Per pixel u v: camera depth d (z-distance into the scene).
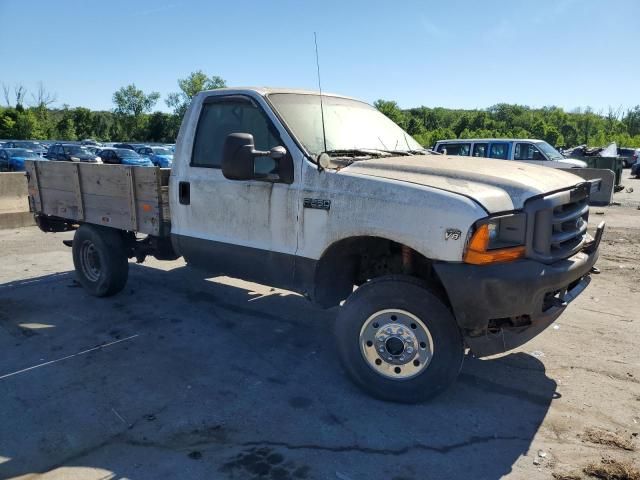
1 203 11.55
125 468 3.07
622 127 98.75
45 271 7.59
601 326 5.36
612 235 10.25
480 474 3.02
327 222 3.95
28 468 3.06
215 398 3.89
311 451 3.23
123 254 6.14
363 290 3.81
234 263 4.66
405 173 3.83
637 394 3.95
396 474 3.02
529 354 4.67
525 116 126.81
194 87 84.06
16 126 76.06
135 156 29.98
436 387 3.66
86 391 4.00
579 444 3.32
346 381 4.17
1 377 4.24
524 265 3.36
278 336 5.14
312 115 4.61
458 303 3.41
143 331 5.24
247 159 3.81
